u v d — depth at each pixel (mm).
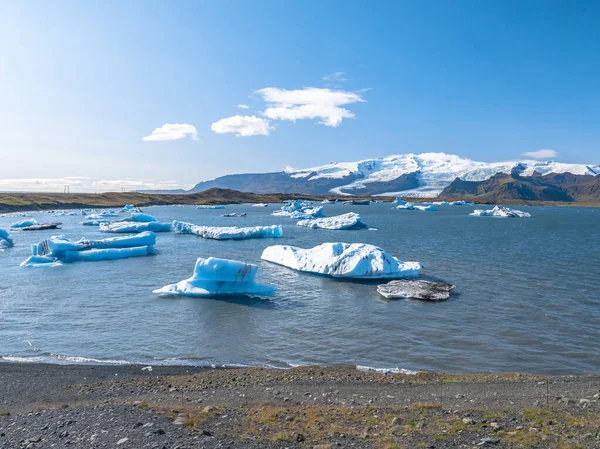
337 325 25328
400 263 39812
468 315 27234
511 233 82000
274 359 20438
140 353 21094
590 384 15852
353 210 179000
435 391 15297
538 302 30328
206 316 27062
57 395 15453
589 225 108000
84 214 129875
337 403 14000
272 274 40500
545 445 9242
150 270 42625
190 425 10992
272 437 10203
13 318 26672
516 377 17266
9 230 82375
